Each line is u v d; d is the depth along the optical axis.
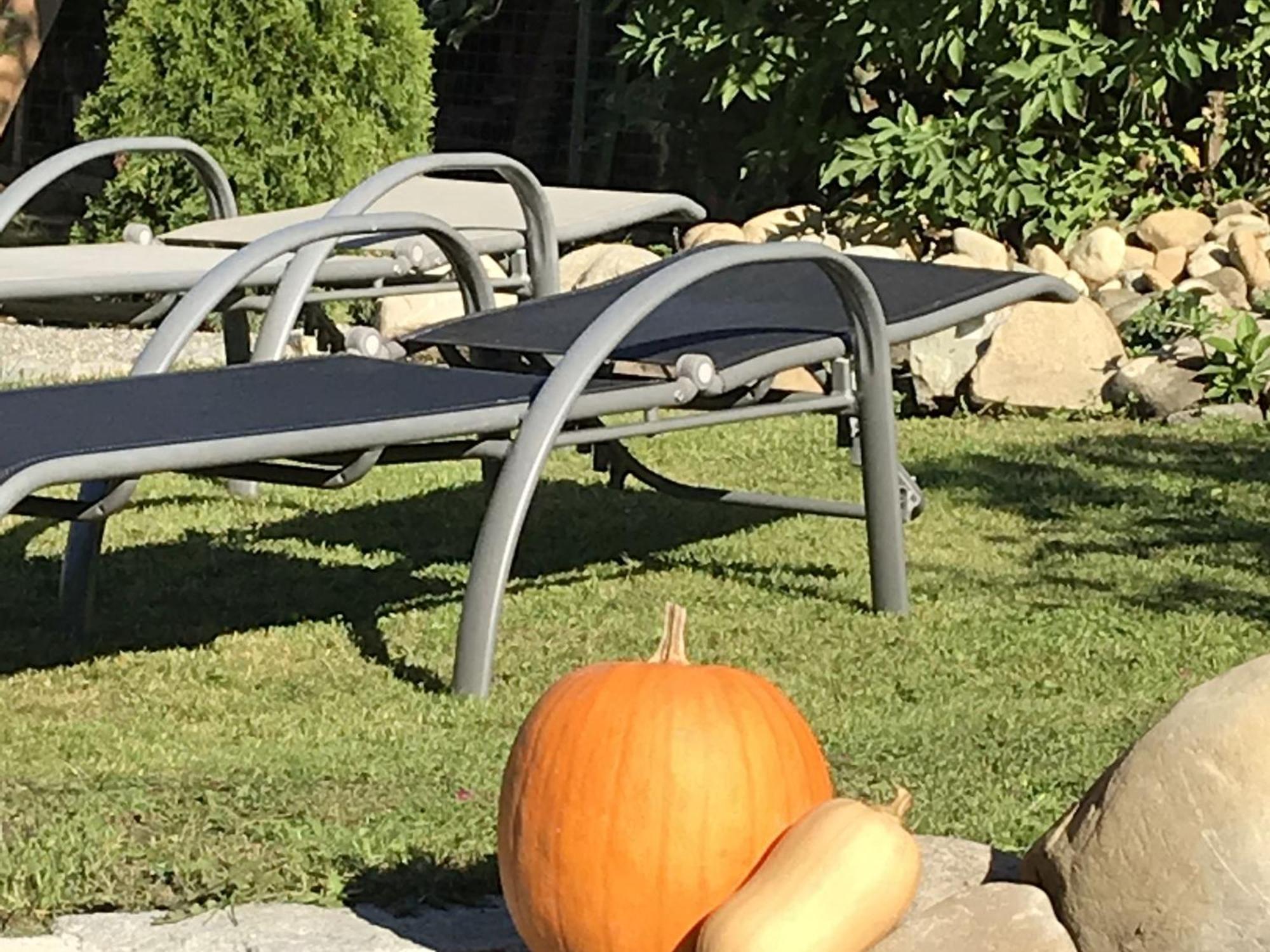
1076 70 6.62
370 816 2.44
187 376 3.40
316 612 3.72
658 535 4.44
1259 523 4.54
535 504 4.77
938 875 2.08
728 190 8.15
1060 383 5.90
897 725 3.07
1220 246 6.64
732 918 1.85
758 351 3.59
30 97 9.79
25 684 3.23
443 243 4.28
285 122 7.13
